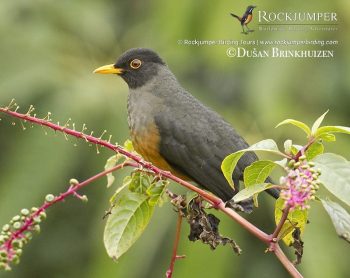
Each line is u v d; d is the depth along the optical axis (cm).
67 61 1267
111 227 673
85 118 1109
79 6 1377
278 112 1177
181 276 1062
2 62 1209
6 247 580
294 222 622
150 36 1388
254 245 1288
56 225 1448
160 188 671
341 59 1221
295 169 570
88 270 1214
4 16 1298
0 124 1163
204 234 711
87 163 1123
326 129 594
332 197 1088
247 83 1194
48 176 1085
